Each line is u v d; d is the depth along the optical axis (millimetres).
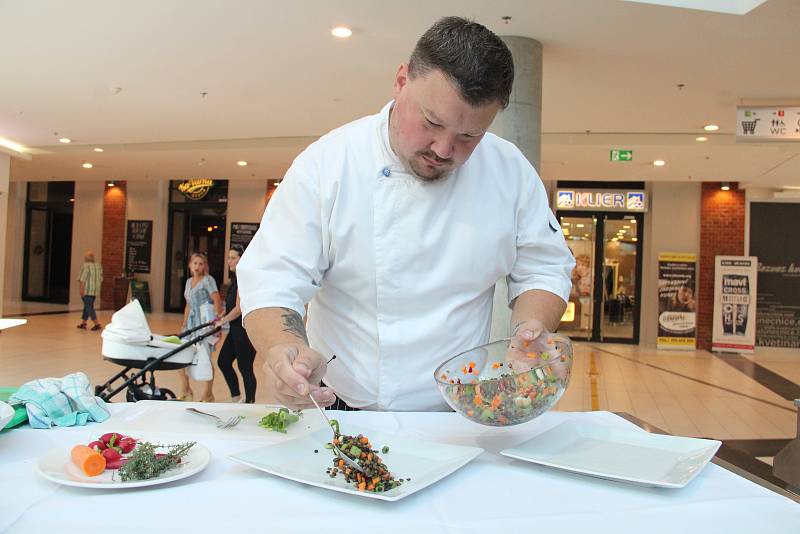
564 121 7910
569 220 13023
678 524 943
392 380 1617
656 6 4531
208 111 8227
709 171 10688
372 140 1549
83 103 8039
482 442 1374
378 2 4703
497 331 4766
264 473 1145
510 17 4789
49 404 1460
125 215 15992
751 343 11828
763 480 1231
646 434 1318
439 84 1213
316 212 1545
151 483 1040
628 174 11289
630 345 12688
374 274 1568
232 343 5754
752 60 5539
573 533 902
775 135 6504
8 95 7766
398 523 924
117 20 5273
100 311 15445
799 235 12422
